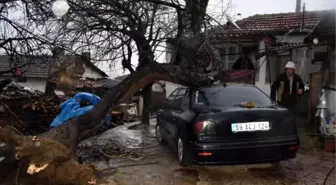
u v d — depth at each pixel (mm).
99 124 5523
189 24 6340
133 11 6305
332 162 5695
